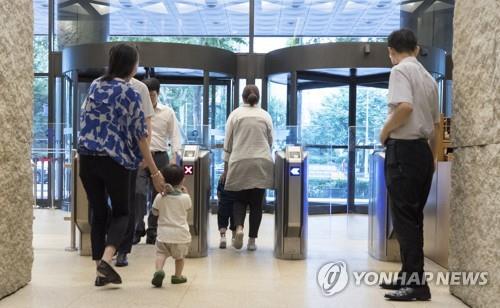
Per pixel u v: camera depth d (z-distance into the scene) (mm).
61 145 7391
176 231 3432
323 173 6805
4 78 3082
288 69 8398
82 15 9727
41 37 9828
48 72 9430
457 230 3240
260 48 9711
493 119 2783
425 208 4715
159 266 3418
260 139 4703
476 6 3014
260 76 8891
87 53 8234
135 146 3344
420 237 3186
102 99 3256
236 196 4832
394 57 3373
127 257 4395
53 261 4285
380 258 4527
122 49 3383
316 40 9750
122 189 3287
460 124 3219
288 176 4434
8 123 3139
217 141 7473
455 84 3312
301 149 4602
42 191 7344
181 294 3221
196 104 9109
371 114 8844
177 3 9820
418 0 9672
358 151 6129
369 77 8797
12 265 3197
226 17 9719
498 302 2684
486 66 2875
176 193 3480
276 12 9703
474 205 3002
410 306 3008
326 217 6816
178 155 4617
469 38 3111
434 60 8406
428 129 3186
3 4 3068
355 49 8039
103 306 2926
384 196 4469
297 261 4414
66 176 7234
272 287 3443
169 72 8680
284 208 4453
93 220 3436
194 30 9805
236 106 8922
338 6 9758
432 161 3223
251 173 4633
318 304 3029
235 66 8883
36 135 7352
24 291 3252
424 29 9688
